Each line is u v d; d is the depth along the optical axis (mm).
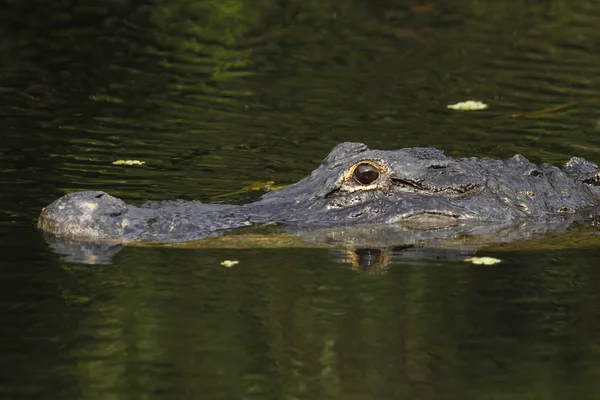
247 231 17141
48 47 32531
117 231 16906
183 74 30766
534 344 14156
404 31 35781
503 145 24484
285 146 24328
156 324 14344
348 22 36594
